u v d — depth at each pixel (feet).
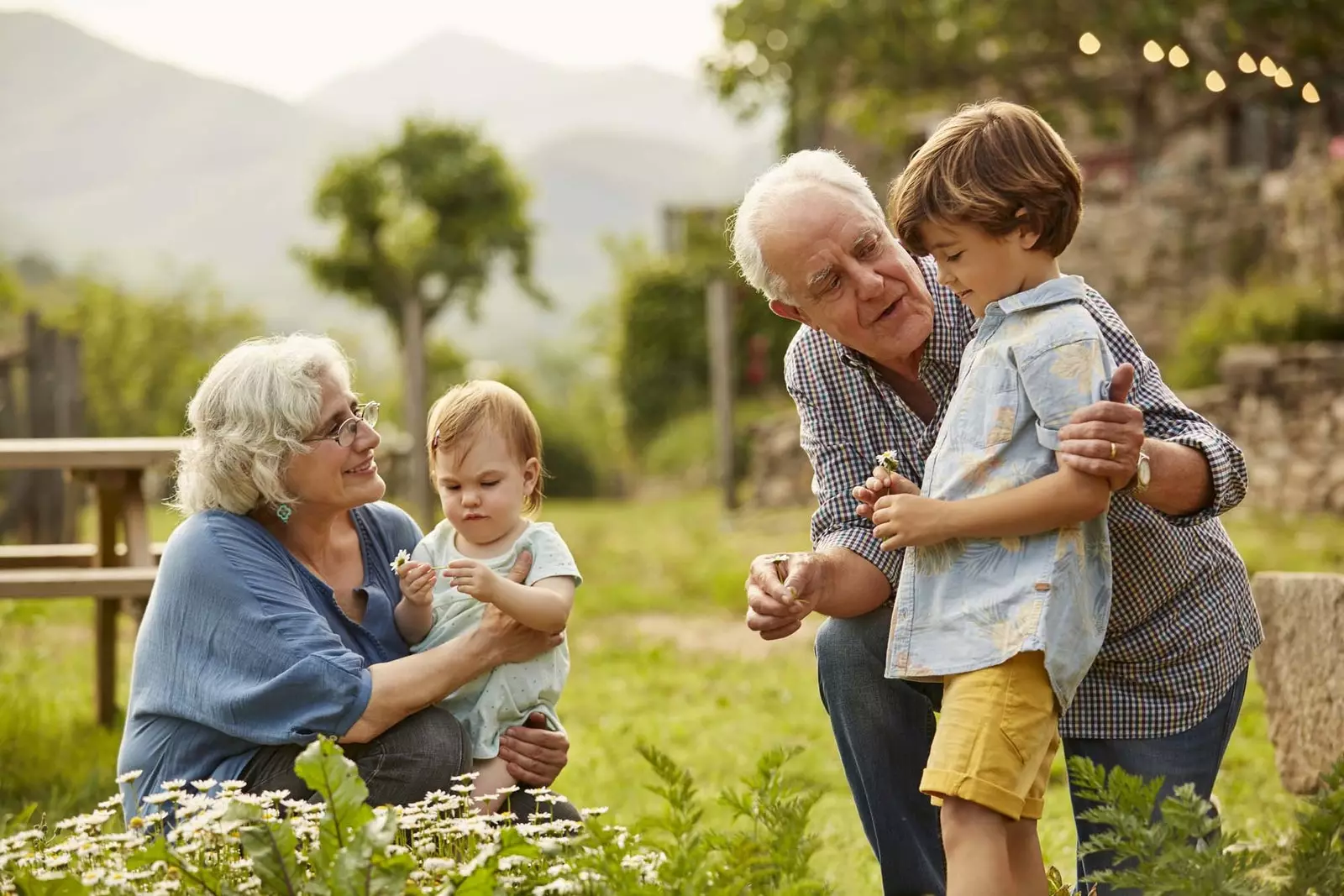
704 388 90.38
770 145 83.82
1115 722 9.52
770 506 55.47
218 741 9.89
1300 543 34.30
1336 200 48.55
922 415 10.61
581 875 7.50
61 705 21.50
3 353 40.09
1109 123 56.39
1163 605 9.49
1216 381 46.65
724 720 21.81
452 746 9.96
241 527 10.20
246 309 146.41
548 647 10.55
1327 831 7.61
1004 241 8.66
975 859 8.13
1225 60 46.34
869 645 10.48
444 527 11.31
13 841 8.06
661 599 35.76
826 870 12.62
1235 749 18.19
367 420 10.49
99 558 20.36
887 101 56.80
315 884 7.19
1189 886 7.14
